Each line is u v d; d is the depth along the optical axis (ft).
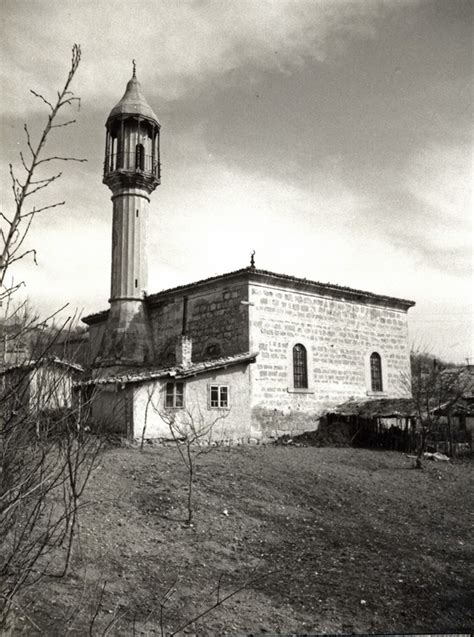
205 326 82.17
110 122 90.53
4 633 15.99
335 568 34.65
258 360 77.00
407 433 78.02
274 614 27.89
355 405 84.84
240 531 40.04
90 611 24.91
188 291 84.89
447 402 81.00
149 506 42.98
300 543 38.86
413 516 47.14
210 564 33.76
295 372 82.33
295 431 79.92
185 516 41.63
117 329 86.28
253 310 77.51
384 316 96.94
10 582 16.60
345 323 89.97
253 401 75.66
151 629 24.61
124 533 36.50
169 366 74.79
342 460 67.41
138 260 89.20
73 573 28.58
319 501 49.29
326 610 28.73
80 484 42.88
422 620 28.12
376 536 41.39
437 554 38.24
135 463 54.90
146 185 90.58
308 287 84.17
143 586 29.35
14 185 11.85
